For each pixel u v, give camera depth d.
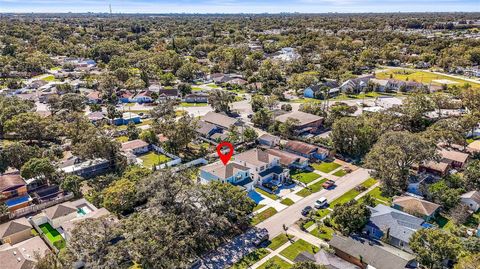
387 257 45.53
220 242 51.50
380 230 52.12
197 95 132.50
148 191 52.31
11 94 128.00
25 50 198.62
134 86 140.00
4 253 44.91
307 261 41.34
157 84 152.50
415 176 69.88
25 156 71.31
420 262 44.88
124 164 74.19
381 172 65.44
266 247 50.78
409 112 97.62
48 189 64.44
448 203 59.53
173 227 45.25
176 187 50.66
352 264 45.69
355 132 80.75
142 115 113.69
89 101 126.56
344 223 53.28
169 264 40.41
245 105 125.19
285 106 116.31
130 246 41.09
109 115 104.75
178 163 78.50
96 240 40.91
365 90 142.88
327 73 164.12
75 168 72.38
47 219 56.03
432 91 136.12
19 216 58.03
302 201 63.78
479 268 36.88
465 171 68.56
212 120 103.06
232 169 68.31
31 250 47.09
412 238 47.31
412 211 57.31
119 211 57.31
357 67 179.38
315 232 54.44
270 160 73.00
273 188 67.31
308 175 73.94
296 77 151.12
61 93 133.12
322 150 82.56
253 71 178.88
